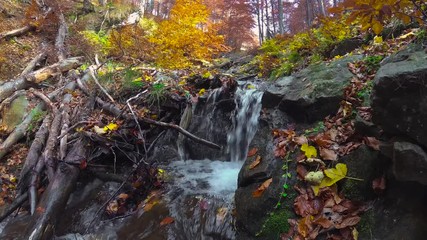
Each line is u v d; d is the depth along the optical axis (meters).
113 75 6.48
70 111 5.41
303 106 3.46
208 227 3.29
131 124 4.90
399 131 2.22
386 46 3.93
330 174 2.68
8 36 8.66
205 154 5.12
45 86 6.71
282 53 7.93
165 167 4.78
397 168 2.11
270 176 3.08
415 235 2.12
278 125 3.62
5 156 4.96
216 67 10.18
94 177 4.52
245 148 4.78
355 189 2.59
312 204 2.67
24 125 5.32
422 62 2.20
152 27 12.74
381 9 2.11
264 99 3.99
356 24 5.89
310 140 3.09
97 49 9.15
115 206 3.92
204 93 5.55
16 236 3.44
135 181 4.34
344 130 3.01
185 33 8.15
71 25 10.62
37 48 8.66
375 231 2.30
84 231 3.69
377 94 2.26
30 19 9.54
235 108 5.10
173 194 3.97
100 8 12.84
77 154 4.33
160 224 3.53
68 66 7.52
